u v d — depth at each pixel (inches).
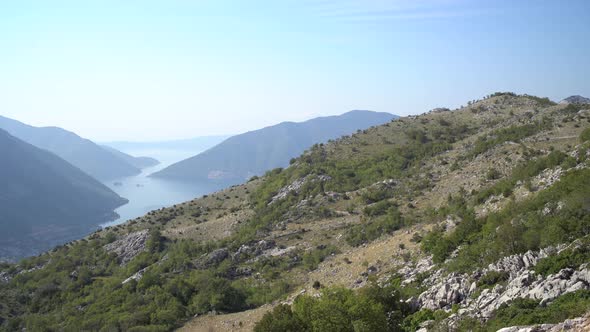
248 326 2140.7
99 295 3641.7
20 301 4163.4
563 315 967.0
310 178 5059.1
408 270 1891.0
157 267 3914.9
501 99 6220.5
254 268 3289.9
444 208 2684.5
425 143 5393.7
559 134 3425.2
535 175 2330.2
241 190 6353.3
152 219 5856.3
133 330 2453.2
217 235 4665.4
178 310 2662.4
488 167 3282.5
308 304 1408.7
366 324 1256.2
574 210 1475.1
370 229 3058.6
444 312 1339.8
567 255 1230.9
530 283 1229.7
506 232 1504.7
